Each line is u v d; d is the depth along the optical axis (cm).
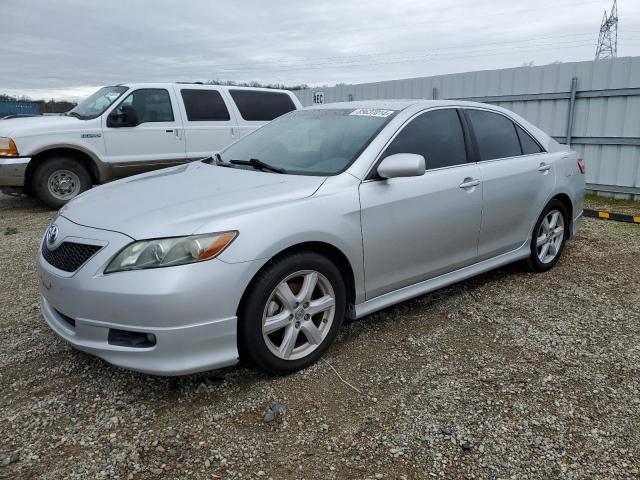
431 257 379
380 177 343
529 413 272
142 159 862
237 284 273
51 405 281
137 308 260
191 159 904
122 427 263
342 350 340
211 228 271
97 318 270
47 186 814
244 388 296
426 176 371
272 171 357
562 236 505
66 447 248
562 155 500
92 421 268
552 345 345
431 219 369
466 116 422
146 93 863
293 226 294
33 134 780
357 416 271
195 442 252
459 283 465
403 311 402
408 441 252
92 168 844
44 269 298
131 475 230
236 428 262
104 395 290
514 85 973
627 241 605
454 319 387
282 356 302
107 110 834
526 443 250
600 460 239
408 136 372
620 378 305
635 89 821
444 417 270
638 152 838
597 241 607
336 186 325
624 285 458
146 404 282
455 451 245
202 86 918
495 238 431
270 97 991
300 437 256
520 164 447
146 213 289
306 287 308
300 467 236
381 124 371
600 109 870
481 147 423
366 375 310
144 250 264
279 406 278
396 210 346
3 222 755
